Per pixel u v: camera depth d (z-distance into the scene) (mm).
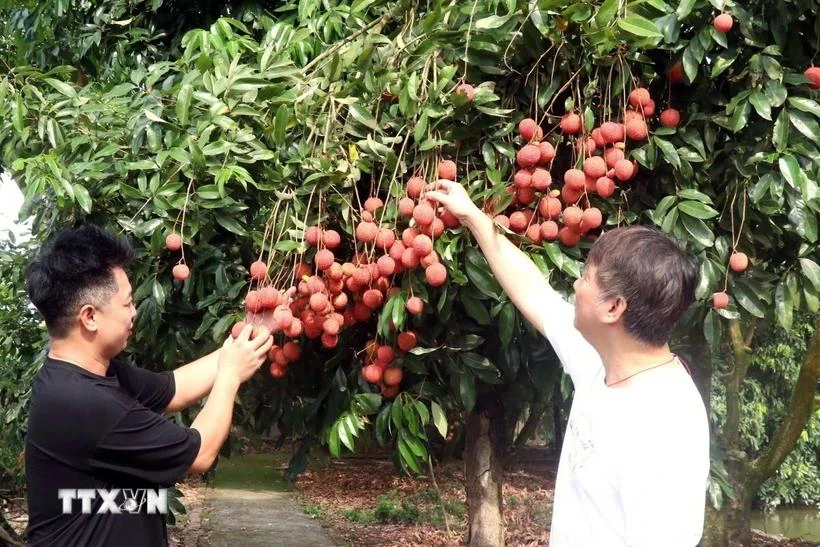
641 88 1887
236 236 2199
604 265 1387
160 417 1587
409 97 1906
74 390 1512
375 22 2223
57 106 2193
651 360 1413
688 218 1840
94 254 1574
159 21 3459
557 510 1463
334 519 7750
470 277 1920
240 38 2480
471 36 1918
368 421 2242
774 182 1788
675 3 1871
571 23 1817
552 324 1718
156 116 2020
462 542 6691
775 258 2104
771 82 1776
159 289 2094
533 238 1912
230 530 7117
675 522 1249
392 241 1905
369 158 1982
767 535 6992
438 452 9242
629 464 1309
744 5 1850
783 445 4711
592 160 1805
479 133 1984
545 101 1914
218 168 1949
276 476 10539
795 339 7824
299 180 2014
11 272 4504
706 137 1905
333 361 2229
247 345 1785
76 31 3646
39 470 1537
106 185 2094
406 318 2076
